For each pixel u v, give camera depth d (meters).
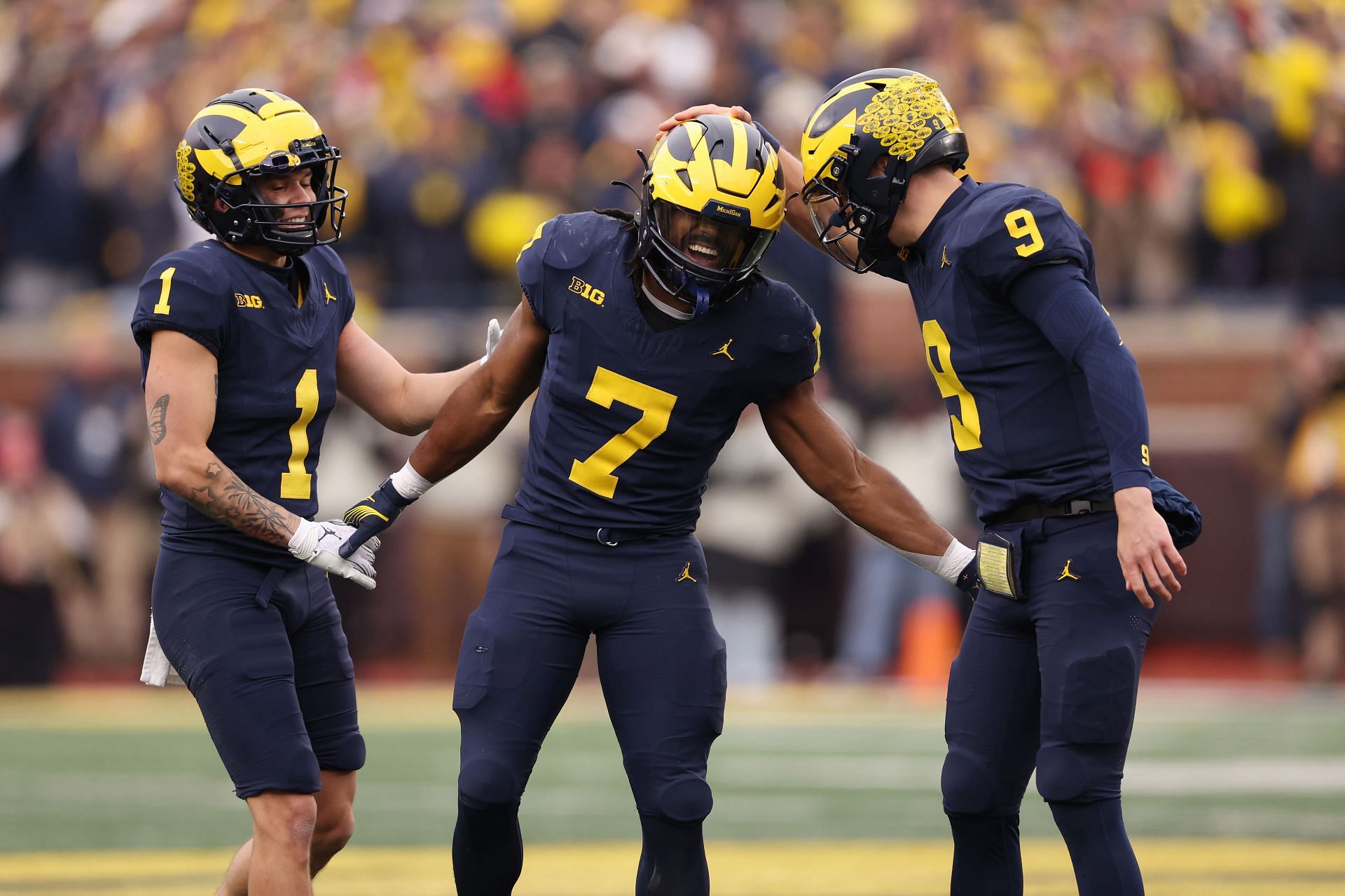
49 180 44.06
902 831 21.97
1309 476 39.16
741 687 36.69
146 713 34.84
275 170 13.48
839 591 40.19
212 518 13.24
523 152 43.62
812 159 13.74
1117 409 12.42
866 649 38.09
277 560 13.70
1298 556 39.31
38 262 44.28
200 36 51.16
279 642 13.42
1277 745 29.66
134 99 46.44
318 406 14.03
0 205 44.38
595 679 40.22
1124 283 43.19
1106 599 12.90
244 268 13.65
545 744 30.38
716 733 13.73
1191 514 12.83
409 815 23.02
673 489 13.74
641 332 13.34
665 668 13.50
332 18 50.44
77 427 39.38
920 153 13.39
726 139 12.95
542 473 13.83
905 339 40.84
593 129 43.88
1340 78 48.88
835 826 22.34
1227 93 46.50
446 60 45.91
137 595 39.94
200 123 13.63
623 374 13.40
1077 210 42.91
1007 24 48.81
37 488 38.81
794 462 14.23
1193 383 42.22
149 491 39.88
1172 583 12.23
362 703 35.62
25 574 38.28
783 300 13.54
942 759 28.39
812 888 17.81
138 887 17.84
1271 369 41.84
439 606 38.62
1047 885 17.84
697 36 47.16
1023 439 13.19
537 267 13.59
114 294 42.28
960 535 36.84
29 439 38.88
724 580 36.69
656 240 12.94
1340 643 38.94
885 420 37.03
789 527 36.81
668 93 45.44
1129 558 12.33
